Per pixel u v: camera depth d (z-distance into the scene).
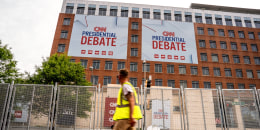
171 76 38.12
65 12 41.72
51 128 7.70
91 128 7.91
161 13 43.97
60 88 8.27
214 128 8.22
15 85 8.16
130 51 39.25
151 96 8.62
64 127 7.77
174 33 41.53
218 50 41.75
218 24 44.75
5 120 7.64
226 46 42.56
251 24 45.81
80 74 22.64
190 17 44.44
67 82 21.39
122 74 2.47
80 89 8.33
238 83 39.41
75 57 37.47
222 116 8.40
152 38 40.59
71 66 22.20
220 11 45.94
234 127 8.13
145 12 43.66
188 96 8.70
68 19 40.66
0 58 19.69
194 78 38.59
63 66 21.28
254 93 8.56
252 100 8.49
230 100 8.58
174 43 40.69
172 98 8.66
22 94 8.06
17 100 7.96
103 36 39.50
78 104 8.10
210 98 8.66
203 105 8.56
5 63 20.03
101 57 38.06
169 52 39.91
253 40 43.84
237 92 8.66
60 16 40.69
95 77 36.66
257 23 46.06
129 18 41.91
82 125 7.86
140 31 40.94
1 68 19.70
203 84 38.44
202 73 39.31
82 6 42.59
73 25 39.94
